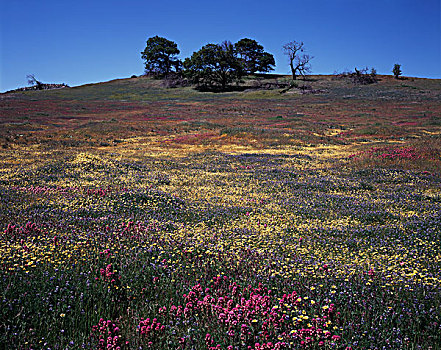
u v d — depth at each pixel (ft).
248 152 123.54
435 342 16.72
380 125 190.39
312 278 23.79
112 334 16.89
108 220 37.96
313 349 16.14
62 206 42.57
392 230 36.22
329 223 41.57
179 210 46.21
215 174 79.87
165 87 445.78
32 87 498.69
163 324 17.98
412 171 78.59
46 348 15.87
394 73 451.94
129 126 184.96
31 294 19.34
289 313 18.80
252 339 16.57
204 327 17.81
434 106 274.77
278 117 229.25
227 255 28.63
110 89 442.09
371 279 23.11
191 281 23.04
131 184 60.49
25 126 174.50
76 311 18.69
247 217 44.01
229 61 426.10
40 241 28.35
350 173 81.92
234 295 20.85
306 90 384.88
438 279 22.97
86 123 198.39
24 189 51.06
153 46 504.43
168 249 28.63
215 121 214.28
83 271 22.90
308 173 82.38
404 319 18.48
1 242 26.68
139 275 23.44
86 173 67.97
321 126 191.72
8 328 16.17
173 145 140.56
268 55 485.15
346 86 405.80
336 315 18.30
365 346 16.52
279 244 32.63
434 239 32.22
